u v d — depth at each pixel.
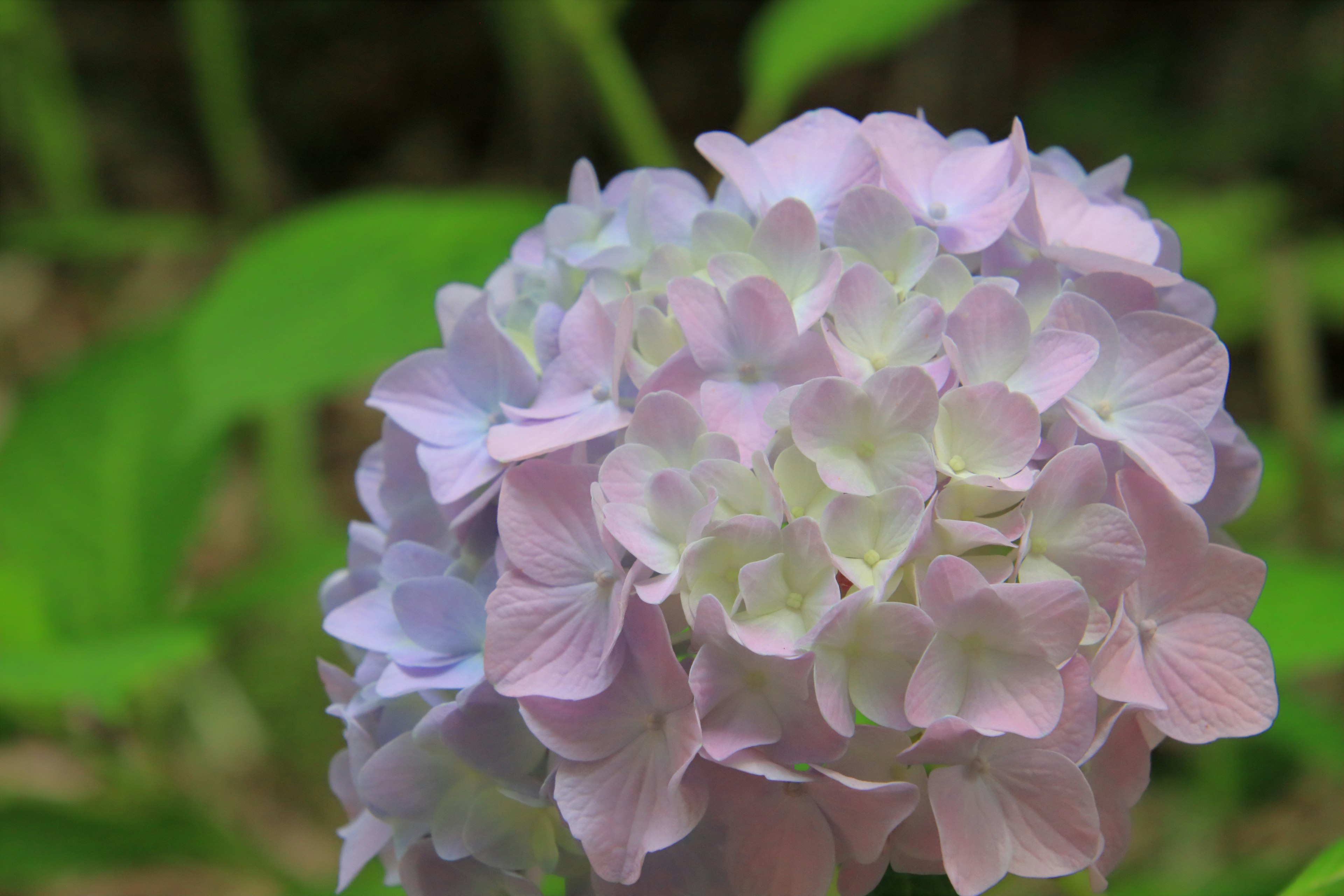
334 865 1.41
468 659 0.75
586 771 0.74
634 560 0.74
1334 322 1.76
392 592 0.76
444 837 0.75
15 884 0.99
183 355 1.01
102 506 0.98
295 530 1.42
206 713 1.44
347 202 0.91
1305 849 1.23
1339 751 0.96
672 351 0.75
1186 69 2.18
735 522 0.73
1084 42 2.24
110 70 2.40
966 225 0.76
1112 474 0.75
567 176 2.30
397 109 2.43
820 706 0.72
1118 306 0.76
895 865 0.74
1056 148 0.79
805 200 0.77
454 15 2.37
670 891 0.74
